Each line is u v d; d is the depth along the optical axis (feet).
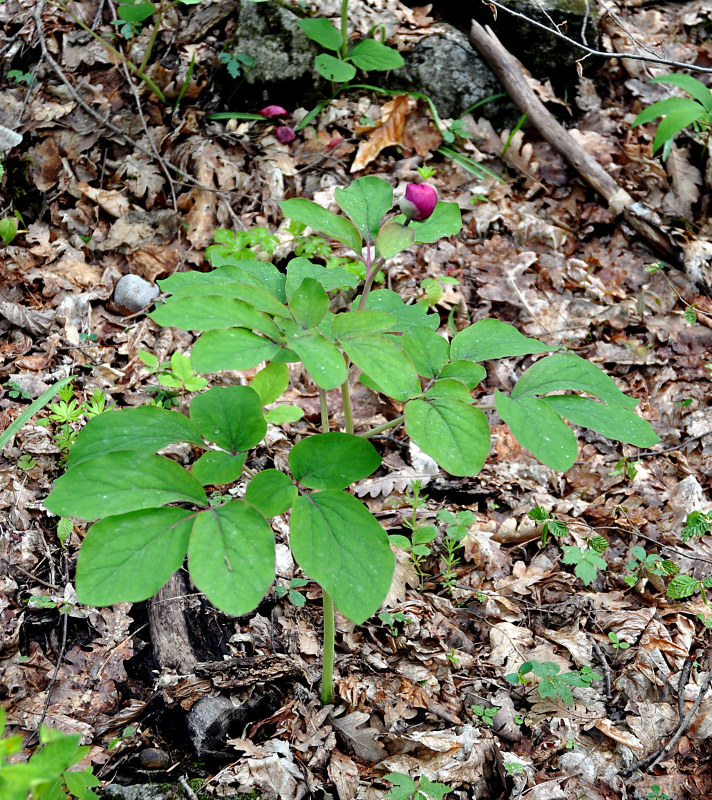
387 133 14.14
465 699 7.88
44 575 8.53
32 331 11.46
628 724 7.69
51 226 12.90
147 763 7.04
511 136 14.11
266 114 14.29
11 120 13.71
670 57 15.51
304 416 10.93
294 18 14.60
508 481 10.41
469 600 8.99
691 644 8.54
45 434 9.86
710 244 13.08
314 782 6.90
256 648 8.09
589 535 9.75
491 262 12.94
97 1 15.35
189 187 13.33
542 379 5.27
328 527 4.65
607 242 13.56
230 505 4.59
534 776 7.21
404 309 6.23
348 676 7.85
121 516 4.44
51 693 7.48
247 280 5.45
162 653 7.97
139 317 12.06
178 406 10.66
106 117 13.88
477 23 14.88
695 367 11.92
